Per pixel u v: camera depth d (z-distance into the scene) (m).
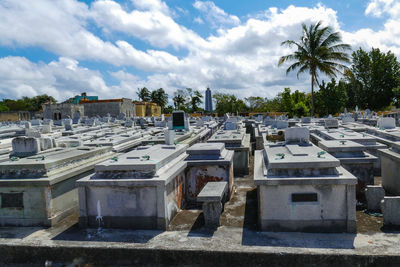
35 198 5.98
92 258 4.96
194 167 7.29
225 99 56.38
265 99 58.50
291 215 5.28
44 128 15.71
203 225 5.73
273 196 5.31
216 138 10.51
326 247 4.61
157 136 12.48
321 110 37.31
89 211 5.86
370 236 4.95
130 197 5.70
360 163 7.08
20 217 6.03
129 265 4.86
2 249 5.18
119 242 5.10
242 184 8.65
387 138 9.77
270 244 4.80
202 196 5.57
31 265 5.12
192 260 4.70
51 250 5.06
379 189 6.09
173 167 6.54
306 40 28.84
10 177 6.11
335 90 35.03
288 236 5.09
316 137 11.03
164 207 5.54
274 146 7.48
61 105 47.41
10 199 6.05
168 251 4.75
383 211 5.38
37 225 6.00
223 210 6.49
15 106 80.38
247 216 6.11
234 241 4.96
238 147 9.86
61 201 6.33
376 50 39.88
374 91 40.25
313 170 5.37
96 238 5.31
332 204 5.17
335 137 9.45
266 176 5.46
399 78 37.59
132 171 5.83
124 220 5.74
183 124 13.83
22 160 6.53
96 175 5.98
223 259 4.61
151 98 81.12
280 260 4.48
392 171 7.31
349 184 5.05
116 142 10.27
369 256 4.29
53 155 7.16
